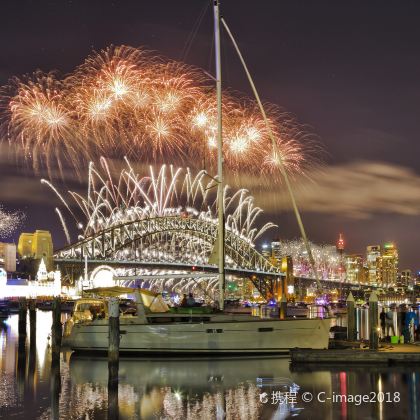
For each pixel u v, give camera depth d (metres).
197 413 22.25
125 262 188.00
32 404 24.14
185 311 35.59
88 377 30.30
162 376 29.58
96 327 38.03
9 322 83.88
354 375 28.06
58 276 167.88
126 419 21.56
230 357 34.53
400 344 35.38
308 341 34.47
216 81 37.50
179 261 196.25
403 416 21.22
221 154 37.34
